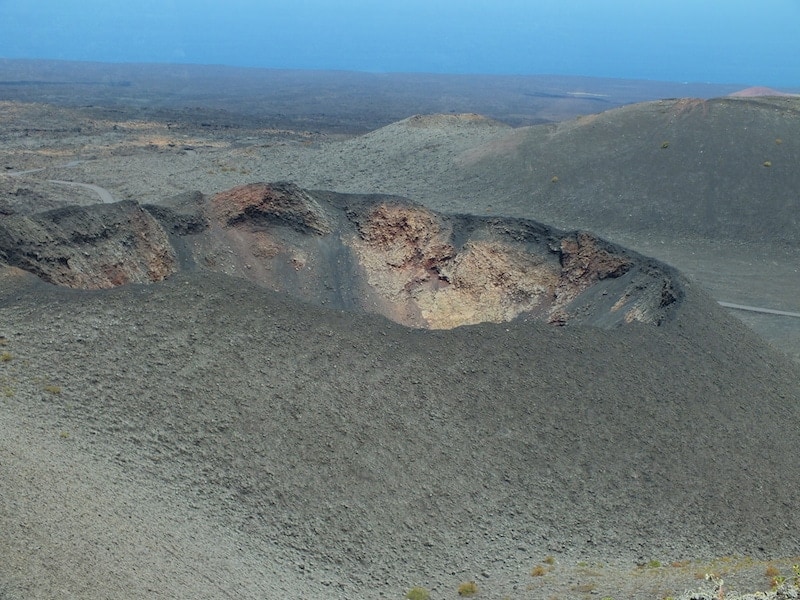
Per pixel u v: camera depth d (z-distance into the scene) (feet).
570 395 124.36
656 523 107.55
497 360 127.75
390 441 111.34
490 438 115.75
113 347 117.91
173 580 76.69
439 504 104.99
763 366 144.66
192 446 104.06
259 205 208.33
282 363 119.55
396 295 205.67
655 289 167.84
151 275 180.55
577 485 111.65
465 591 88.74
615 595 83.15
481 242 207.62
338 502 101.45
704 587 81.56
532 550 100.58
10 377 109.50
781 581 78.33
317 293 200.44
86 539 77.97
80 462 94.73
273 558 90.43
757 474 118.62
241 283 135.33
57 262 156.56
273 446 106.52
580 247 193.77
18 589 66.13
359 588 89.35
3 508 77.46
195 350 119.34
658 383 130.41
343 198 218.18
